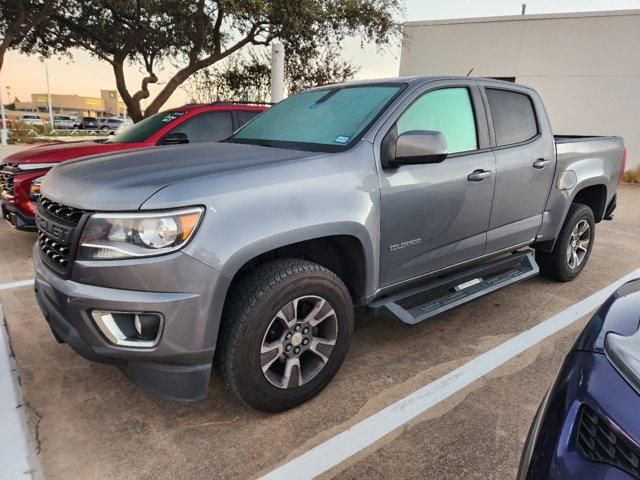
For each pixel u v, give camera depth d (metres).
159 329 2.15
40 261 2.57
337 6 11.25
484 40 15.51
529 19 14.76
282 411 2.66
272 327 2.51
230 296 2.40
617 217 8.70
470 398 2.83
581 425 1.45
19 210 5.23
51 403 2.73
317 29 11.66
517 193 3.81
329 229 2.54
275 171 2.44
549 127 4.18
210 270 2.16
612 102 14.19
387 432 2.52
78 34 11.40
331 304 2.65
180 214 2.12
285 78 14.39
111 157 2.83
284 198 2.40
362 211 2.69
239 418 2.62
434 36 16.22
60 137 29.97
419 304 3.38
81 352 2.29
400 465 2.29
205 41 11.61
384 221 2.85
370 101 3.13
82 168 2.63
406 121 3.04
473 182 3.37
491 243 3.73
